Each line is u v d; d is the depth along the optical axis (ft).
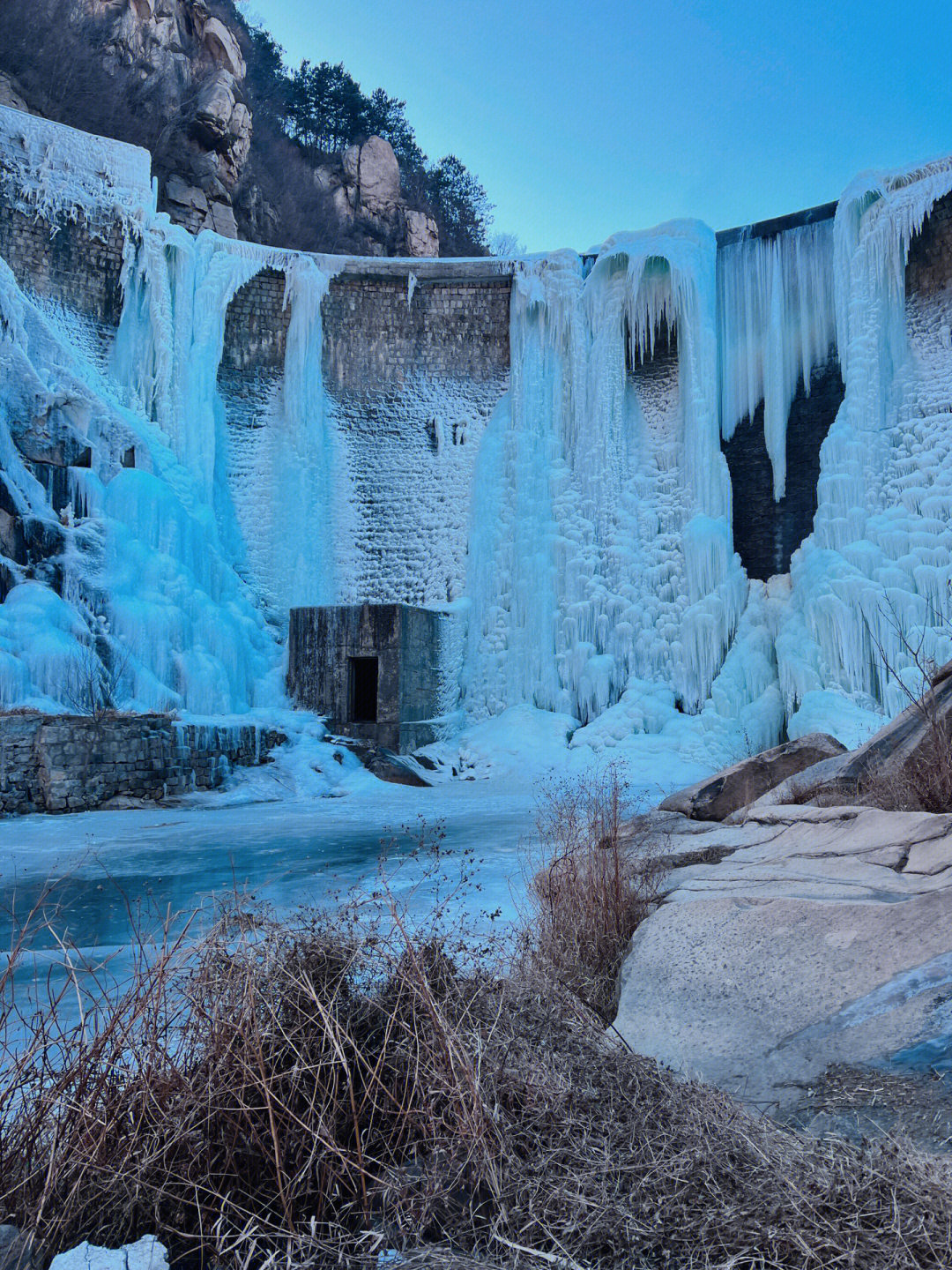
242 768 59.88
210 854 32.83
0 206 76.02
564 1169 7.05
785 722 71.51
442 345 89.81
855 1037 9.21
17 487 64.03
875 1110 7.86
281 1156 7.02
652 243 80.94
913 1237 5.89
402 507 87.71
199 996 7.91
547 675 79.97
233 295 85.51
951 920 10.58
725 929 12.18
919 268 73.82
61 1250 6.54
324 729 69.77
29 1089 7.81
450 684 80.79
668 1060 9.74
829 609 68.69
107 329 81.05
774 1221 6.21
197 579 75.77
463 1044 7.68
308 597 84.89
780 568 78.33
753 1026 10.03
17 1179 6.89
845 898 12.21
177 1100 7.18
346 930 9.84
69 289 79.10
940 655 64.13
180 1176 6.89
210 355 83.41
